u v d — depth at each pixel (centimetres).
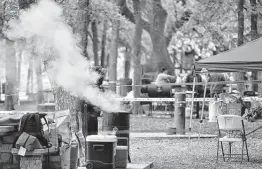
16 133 2003
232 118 2653
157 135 3666
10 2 3241
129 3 6906
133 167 2280
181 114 3722
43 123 2102
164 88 4934
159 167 2470
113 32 5372
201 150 3089
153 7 6750
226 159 2769
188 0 6744
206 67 2669
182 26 7131
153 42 6825
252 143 3394
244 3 5194
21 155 1911
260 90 5391
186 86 4903
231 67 2609
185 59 8406
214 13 5875
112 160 2055
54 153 2002
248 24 5988
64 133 2070
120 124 2303
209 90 4822
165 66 6794
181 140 3538
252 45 2669
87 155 2056
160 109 5534
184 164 2581
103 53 8181
